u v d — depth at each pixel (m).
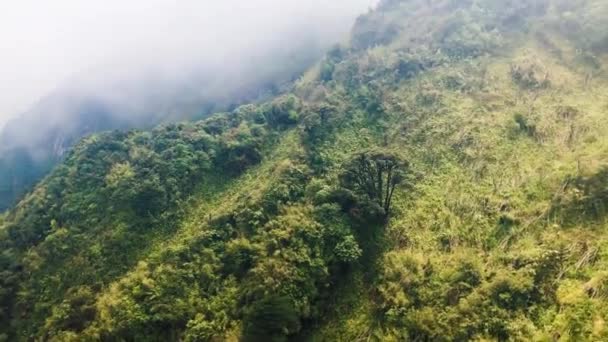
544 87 60.59
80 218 53.22
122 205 53.75
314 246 42.97
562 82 60.47
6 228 52.53
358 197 47.25
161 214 54.25
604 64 61.44
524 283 31.62
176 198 56.56
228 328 38.28
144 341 38.53
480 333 30.31
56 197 56.72
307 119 67.12
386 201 46.94
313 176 55.69
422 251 41.25
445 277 36.44
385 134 62.78
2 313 43.50
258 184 57.22
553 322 28.39
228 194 59.16
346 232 44.47
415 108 65.50
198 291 42.00
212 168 62.66
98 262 47.81
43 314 43.16
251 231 47.50
